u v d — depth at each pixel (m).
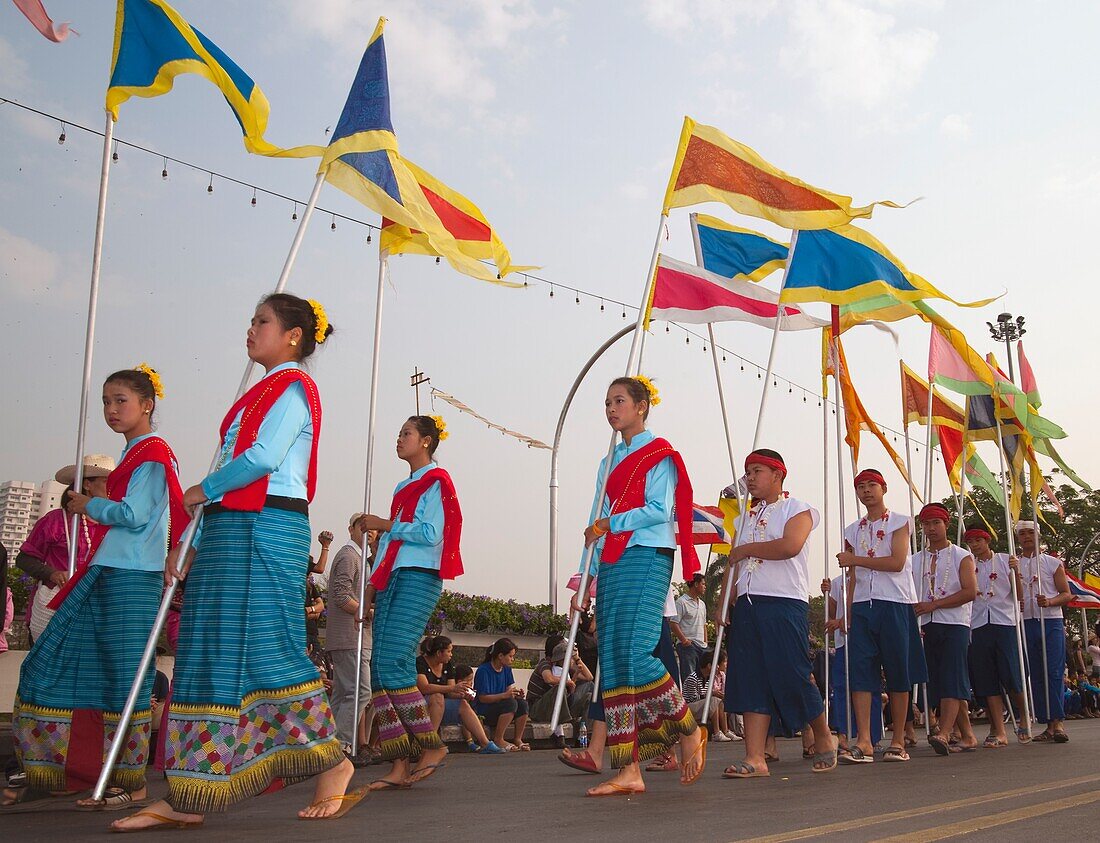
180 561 4.08
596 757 5.98
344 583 7.88
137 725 4.56
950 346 11.96
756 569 6.41
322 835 3.61
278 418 3.95
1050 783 5.51
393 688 5.77
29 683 4.48
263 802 4.91
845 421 10.70
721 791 5.28
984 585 10.18
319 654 9.62
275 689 3.85
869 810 4.29
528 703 11.07
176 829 3.78
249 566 3.86
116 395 4.77
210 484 3.88
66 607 4.54
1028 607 10.72
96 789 4.07
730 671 6.39
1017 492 13.13
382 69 6.07
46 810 4.59
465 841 3.43
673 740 5.35
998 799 4.69
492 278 6.40
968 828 3.65
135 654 4.54
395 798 5.20
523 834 3.62
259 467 3.85
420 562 5.95
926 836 3.44
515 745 10.52
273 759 3.87
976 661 9.99
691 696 11.46
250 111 5.91
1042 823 3.79
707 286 8.90
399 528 5.95
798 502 6.43
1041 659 10.53
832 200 7.78
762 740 6.29
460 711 9.89
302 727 3.89
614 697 5.19
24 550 6.30
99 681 4.52
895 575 7.66
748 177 7.92
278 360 4.25
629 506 5.28
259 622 3.85
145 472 4.62
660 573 5.25
